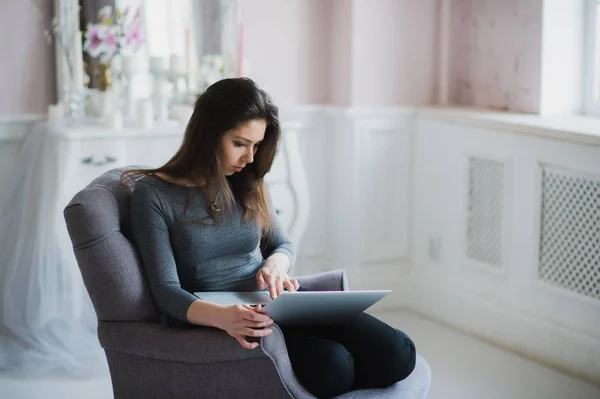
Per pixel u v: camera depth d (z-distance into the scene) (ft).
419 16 12.69
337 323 6.97
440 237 12.41
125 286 6.29
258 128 6.66
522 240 10.84
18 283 10.65
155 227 6.52
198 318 6.16
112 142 10.67
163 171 6.79
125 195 6.77
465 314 11.90
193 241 6.73
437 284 12.43
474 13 12.58
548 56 11.30
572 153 9.89
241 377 6.23
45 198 10.50
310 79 12.83
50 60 11.46
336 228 13.04
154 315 6.50
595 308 9.94
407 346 6.93
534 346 10.79
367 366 6.82
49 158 10.51
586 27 11.42
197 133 6.66
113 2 11.57
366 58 12.39
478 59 12.60
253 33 12.38
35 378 10.04
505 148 10.94
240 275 7.08
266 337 6.10
